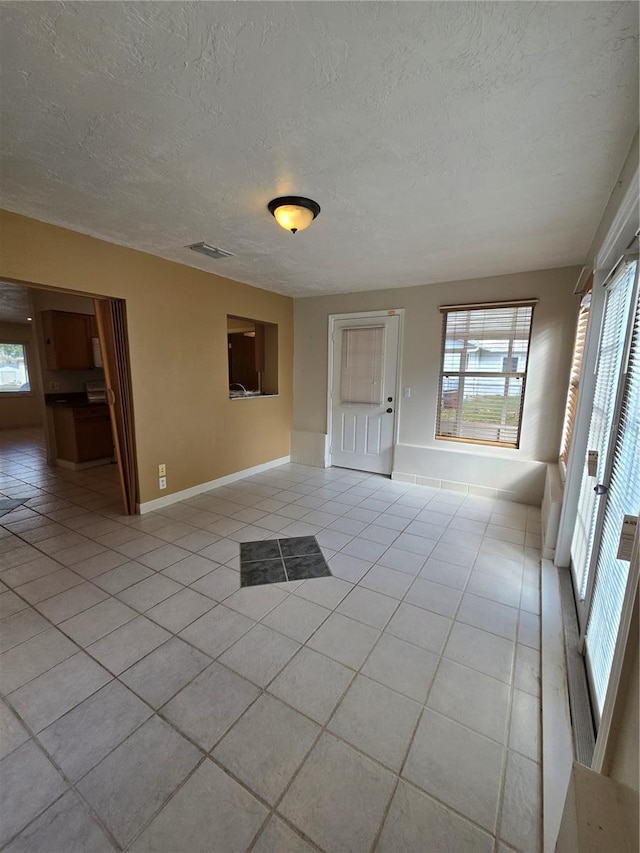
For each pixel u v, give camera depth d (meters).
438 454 4.29
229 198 2.19
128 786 1.25
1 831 1.12
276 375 5.11
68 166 1.86
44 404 5.10
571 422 2.88
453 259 3.31
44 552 2.79
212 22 1.08
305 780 1.28
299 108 1.43
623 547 1.17
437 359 4.26
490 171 1.85
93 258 2.89
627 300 1.74
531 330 3.74
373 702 1.58
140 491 3.48
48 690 1.61
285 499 3.95
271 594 2.30
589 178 1.89
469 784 1.28
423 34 1.10
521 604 2.24
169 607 2.16
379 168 1.84
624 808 0.74
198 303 3.82
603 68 1.19
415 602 2.25
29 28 1.10
